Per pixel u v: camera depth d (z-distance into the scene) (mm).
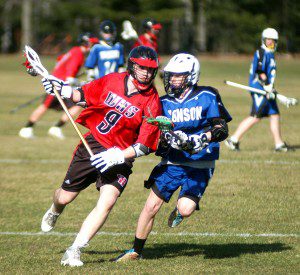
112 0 149125
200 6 146000
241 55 147375
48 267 15180
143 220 15898
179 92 15586
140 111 15359
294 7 134375
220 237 18188
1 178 26594
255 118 31453
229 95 65188
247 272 14688
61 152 32656
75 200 22984
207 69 99812
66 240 18188
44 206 22172
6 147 34062
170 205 22078
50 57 132375
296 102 30547
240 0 143375
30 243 17859
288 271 14805
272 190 23703
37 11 158000
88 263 15672
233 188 24062
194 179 15711
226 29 148500
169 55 145750
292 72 94625
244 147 33156
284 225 19312
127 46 106938
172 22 153375
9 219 20516
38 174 27406
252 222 19672
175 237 18312
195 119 15617
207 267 15188
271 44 30953
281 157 30141
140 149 15195
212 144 15758
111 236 18531
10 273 14742
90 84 15812
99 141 15773
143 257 16328
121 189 15461
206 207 21469
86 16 153875
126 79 15516
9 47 169375
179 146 15102
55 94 15828
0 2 165250
